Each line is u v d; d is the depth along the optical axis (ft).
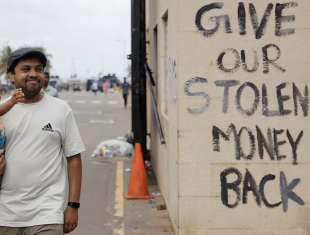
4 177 12.44
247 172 19.95
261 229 20.06
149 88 38.40
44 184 12.51
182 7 19.70
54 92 59.47
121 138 54.95
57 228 12.35
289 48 19.80
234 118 19.88
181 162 19.92
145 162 36.99
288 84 19.84
